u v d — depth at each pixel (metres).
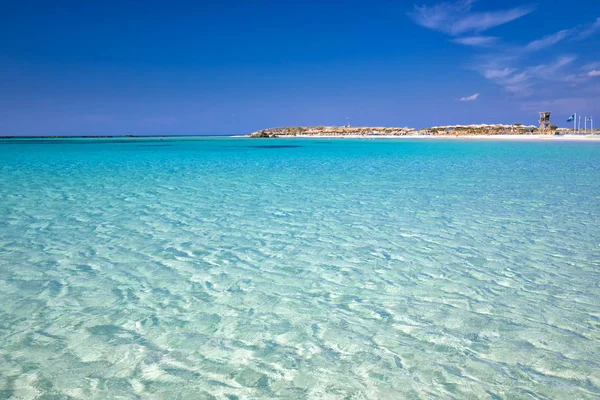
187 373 3.62
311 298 5.20
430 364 3.74
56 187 14.55
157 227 8.74
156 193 13.20
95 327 4.43
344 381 3.51
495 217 9.51
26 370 3.65
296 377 3.57
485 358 3.83
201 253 6.99
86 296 5.23
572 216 9.56
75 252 7.01
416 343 4.11
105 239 7.81
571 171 18.83
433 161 25.59
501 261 6.50
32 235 8.08
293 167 22.25
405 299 5.15
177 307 4.93
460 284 5.61
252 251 7.09
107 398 3.29
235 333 4.32
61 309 4.86
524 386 3.42
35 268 6.22
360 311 4.83
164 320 4.61
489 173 18.36
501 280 5.73
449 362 3.78
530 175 17.42
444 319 4.61
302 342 4.15
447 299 5.14
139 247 7.30
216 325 4.50
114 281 5.73
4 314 4.71
